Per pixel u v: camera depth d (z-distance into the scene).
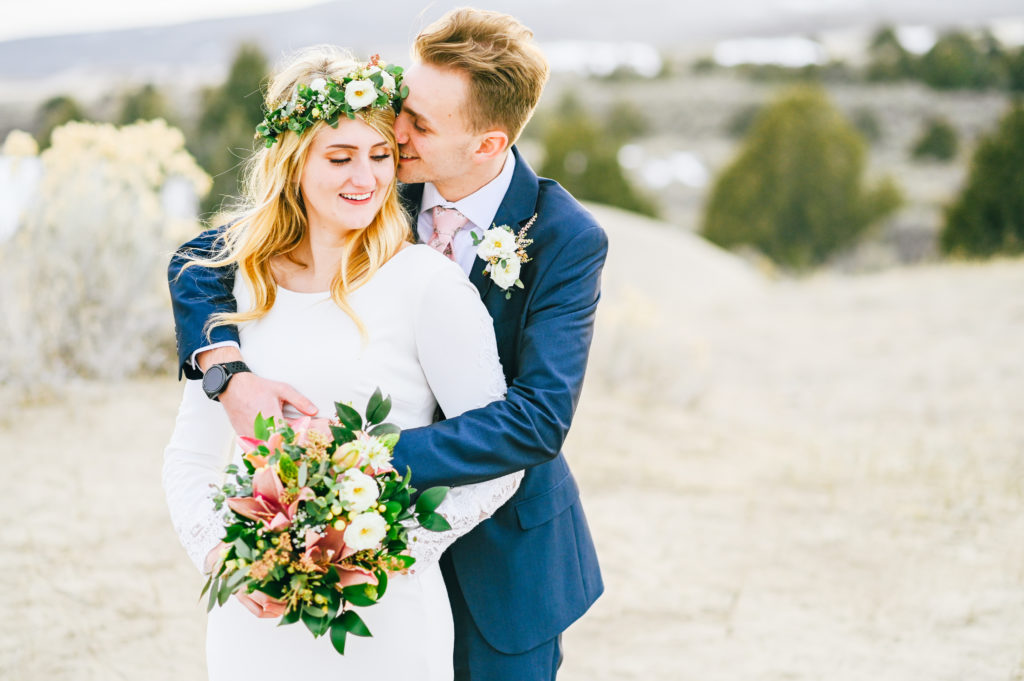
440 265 2.09
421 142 2.21
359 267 2.10
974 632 4.02
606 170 34.22
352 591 1.80
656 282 14.35
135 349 6.90
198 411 2.16
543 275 2.25
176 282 2.22
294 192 2.12
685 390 8.37
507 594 2.29
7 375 6.24
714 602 4.34
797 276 31.52
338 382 2.05
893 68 74.44
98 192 6.94
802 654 3.86
